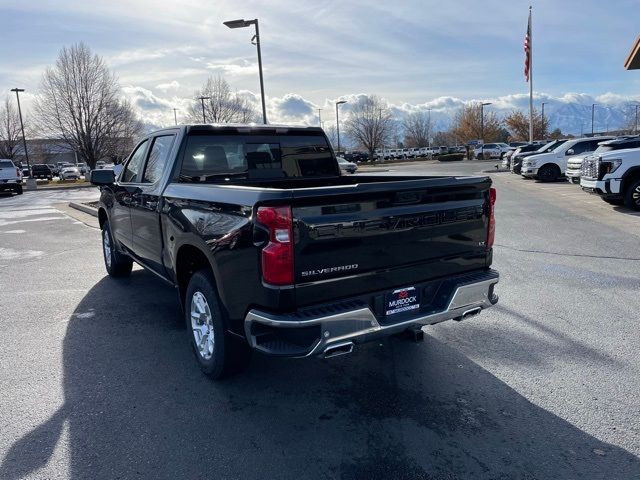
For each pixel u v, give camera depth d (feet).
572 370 12.73
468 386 12.08
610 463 9.10
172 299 19.69
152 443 9.95
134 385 12.45
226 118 147.43
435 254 11.60
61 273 24.49
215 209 11.32
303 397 11.76
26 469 9.14
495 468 9.02
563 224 35.14
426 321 11.19
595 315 16.63
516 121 244.83
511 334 15.20
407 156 248.52
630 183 39.24
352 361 13.65
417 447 9.70
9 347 14.96
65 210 57.98
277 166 16.88
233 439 10.07
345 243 10.09
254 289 10.00
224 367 12.00
